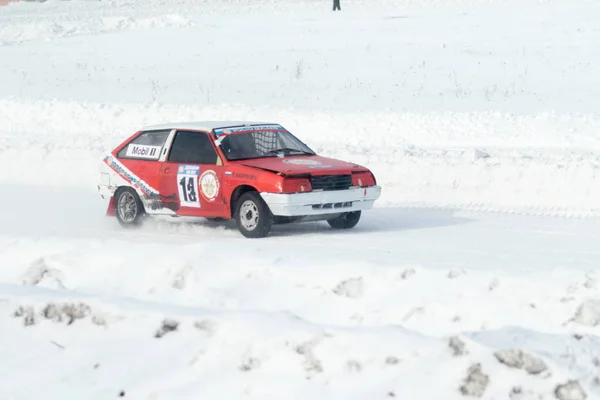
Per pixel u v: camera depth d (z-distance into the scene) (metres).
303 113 86.31
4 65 131.38
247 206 43.09
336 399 24.41
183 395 25.88
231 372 26.12
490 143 75.00
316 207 42.50
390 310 28.41
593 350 24.30
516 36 141.38
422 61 118.69
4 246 36.28
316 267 30.39
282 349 26.00
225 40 153.62
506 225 48.06
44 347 28.98
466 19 176.00
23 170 70.19
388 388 24.31
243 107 89.81
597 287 27.41
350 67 116.75
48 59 137.38
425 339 25.02
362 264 29.95
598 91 95.56
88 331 29.14
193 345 27.33
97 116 91.75
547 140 74.56
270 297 30.05
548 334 25.91
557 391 23.03
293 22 184.38
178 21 183.12
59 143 76.38
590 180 54.75
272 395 25.11
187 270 31.95
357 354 25.20
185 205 45.84
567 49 123.69
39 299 30.44
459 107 90.31
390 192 59.53
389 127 80.44
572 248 39.22
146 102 97.25
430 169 59.56
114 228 48.22
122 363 27.50
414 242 40.91
